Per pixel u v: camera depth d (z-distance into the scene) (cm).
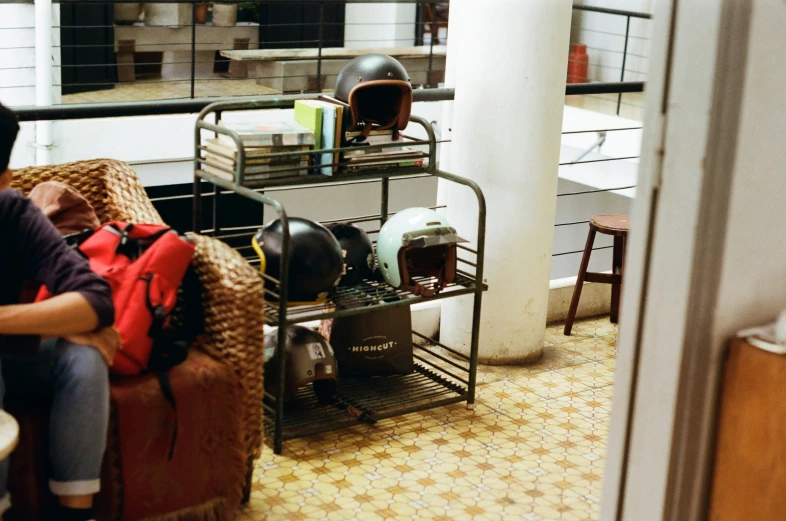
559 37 354
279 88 838
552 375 381
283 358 297
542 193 370
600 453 315
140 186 299
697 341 163
